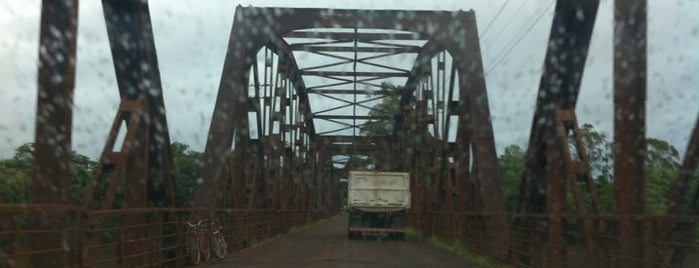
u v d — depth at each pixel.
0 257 7.30
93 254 9.68
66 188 8.54
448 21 22.81
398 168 45.06
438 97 27.25
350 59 31.64
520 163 24.52
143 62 11.91
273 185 29.22
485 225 18.30
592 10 11.93
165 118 13.15
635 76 9.18
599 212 11.63
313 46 30.06
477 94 21.30
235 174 21.91
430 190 29.16
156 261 12.56
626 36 9.23
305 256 18.75
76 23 8.70
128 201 12.05
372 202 30.38
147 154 12.17
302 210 42.91
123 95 11.95
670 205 8.60
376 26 22.86
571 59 12.66
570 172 12.12
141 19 11.73
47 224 8.30
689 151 8.38
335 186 84.25
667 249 8.16
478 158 20.27
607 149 19.36
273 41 23.53
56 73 8.52
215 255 17.09
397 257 18.89
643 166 9.09
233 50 21.36
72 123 8.63
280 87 30.08
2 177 13.16
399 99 43.34
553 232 12.38
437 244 24.39
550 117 13.25
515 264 15.59
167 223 13.27
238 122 21.33
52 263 8.37
